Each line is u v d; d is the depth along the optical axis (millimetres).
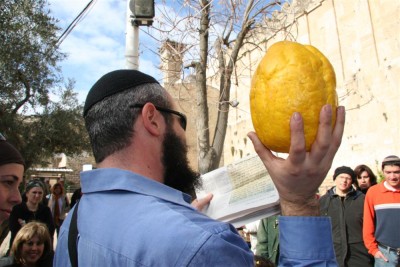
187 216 1038
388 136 17734
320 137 1019
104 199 1166
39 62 13594
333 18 21062
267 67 1121
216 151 4723
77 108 15820
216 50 5051
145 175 1253
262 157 1135
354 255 5059
